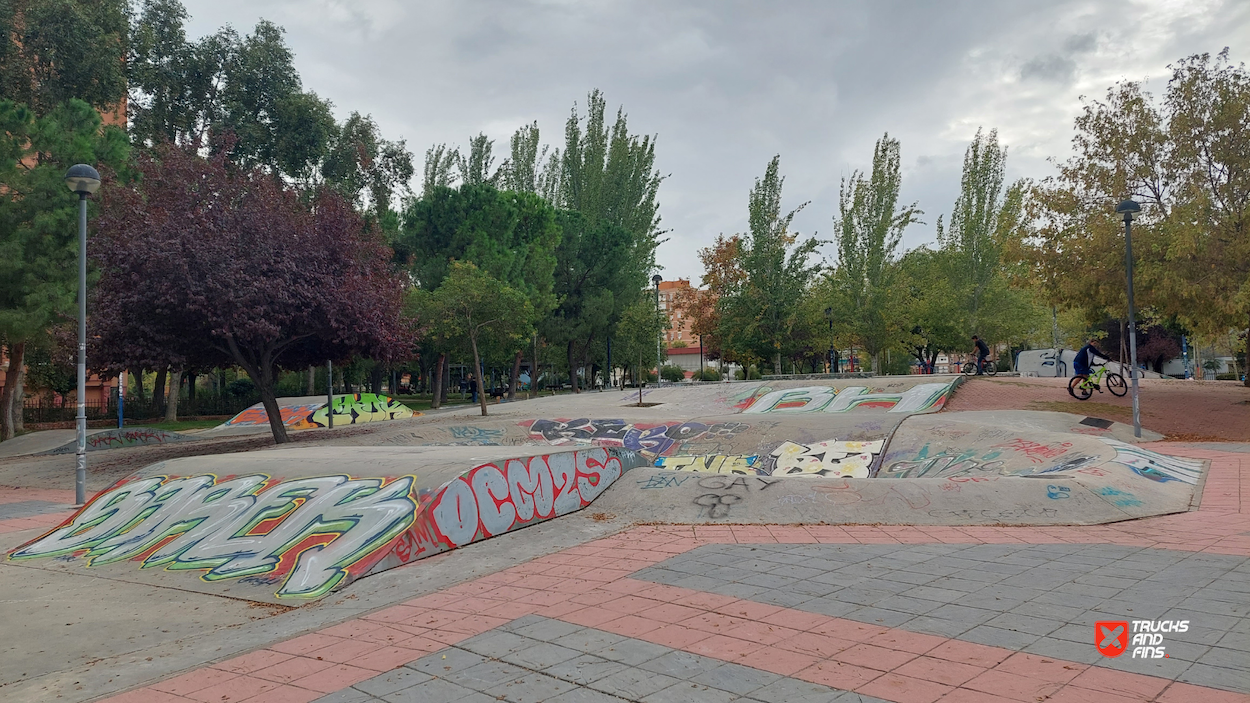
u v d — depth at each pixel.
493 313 25.80
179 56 34.41
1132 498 8.98
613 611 5.46
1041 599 5.32
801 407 22.80
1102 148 19.95
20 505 13.79
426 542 7.68
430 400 47.59
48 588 7.48
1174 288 17.72
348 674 4.48
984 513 8.67
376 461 9.61
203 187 18.34
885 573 6.23
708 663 4.32
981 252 38.34
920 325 41.81
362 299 18.91
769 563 6.73
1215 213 17.98
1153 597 5.25
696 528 8.66
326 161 36.00
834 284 40.84
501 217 35.28
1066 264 20.00
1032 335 48.47
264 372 19.27
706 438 18.06
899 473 14.09
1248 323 18.47
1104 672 3.95
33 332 22.23
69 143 23.72
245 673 4.62
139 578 7.64
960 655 4.29
